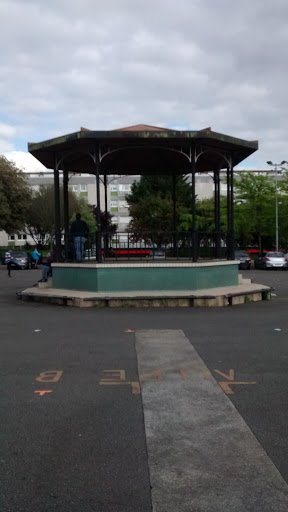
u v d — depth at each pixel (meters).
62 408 4.96
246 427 4.39
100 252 13.73
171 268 13.53
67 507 3.08
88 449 3.95
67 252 15.00
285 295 15.82
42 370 6.45
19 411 4.88
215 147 14.22
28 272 33.09
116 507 3.07
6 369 6.51
